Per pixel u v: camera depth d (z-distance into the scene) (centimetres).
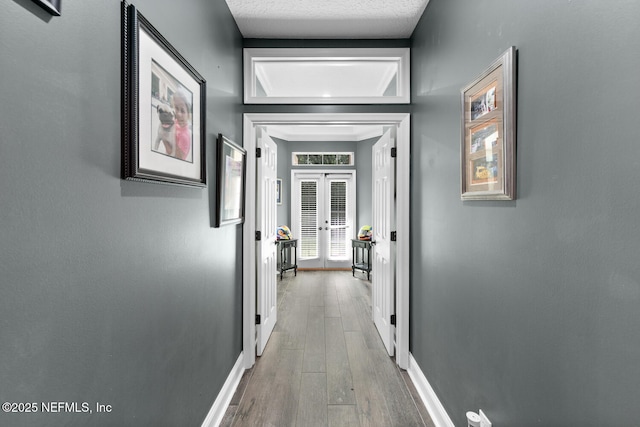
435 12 194
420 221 222
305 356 264
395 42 254
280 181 618
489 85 124
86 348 80
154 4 112
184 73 134
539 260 98
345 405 201
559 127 89
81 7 77
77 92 76
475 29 140
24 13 62
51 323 69
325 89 403
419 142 227
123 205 95
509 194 110
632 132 67
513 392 112
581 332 82
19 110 61
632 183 68
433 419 188
